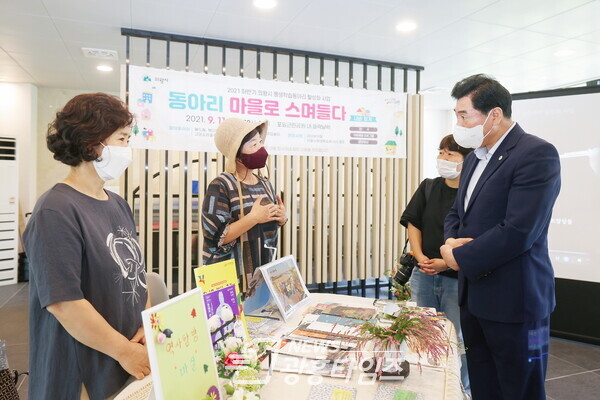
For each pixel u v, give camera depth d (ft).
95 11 11.21
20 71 17.54
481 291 5.06
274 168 13.48
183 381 2.65
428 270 6.79
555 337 11.91
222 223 5.46
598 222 11.21
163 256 12.52
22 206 19.76
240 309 4.13
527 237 4.58
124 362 3.52
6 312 14.17
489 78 5.13
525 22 12.14
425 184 7.95
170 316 2.67
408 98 15.39
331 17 11.71
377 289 15.58
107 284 3.71
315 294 6.17
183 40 12.92
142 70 11.85
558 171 4.75
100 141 3.67
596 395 8.55
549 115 11.70
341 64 15.94
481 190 5.21
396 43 13.78
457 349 4.20
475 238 5.16
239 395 2.87
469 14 11.58
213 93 12.59
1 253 18.28
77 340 3.58
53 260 3.33
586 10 11.34
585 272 11.46
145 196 12.20
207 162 12.66
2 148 18.33
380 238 15.38
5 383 4.11
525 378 4.92
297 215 14.61
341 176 14.64
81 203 3.71
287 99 13.48
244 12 11.28
